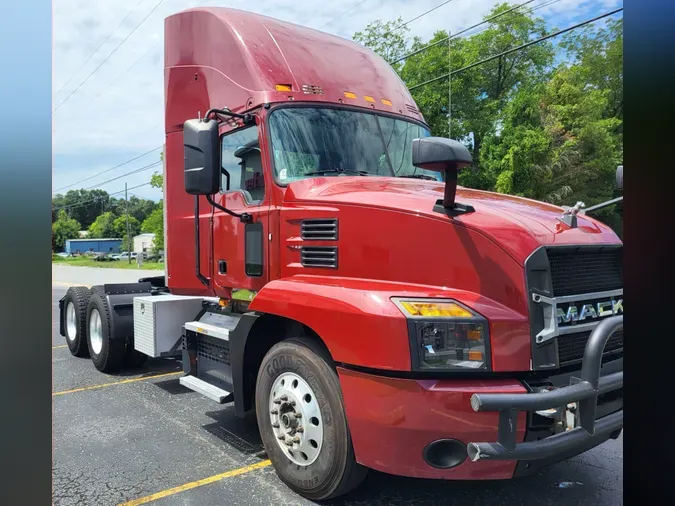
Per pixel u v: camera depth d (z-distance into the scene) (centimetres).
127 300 683
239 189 456
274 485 369
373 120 473
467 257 304
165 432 477
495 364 282
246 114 432
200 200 504
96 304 693
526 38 2556
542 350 292
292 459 352
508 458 258
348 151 447
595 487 365
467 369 280
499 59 2583
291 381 354
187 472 392
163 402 569
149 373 702
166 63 539
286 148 421
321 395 327
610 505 339
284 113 428
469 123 2442
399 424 283
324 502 344
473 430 274
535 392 279
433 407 276
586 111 2114
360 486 367
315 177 413
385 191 367
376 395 291
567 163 2069
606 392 294
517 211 338
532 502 344
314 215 374
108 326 665
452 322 283
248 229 438
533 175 2066
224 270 470
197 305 579
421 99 2406
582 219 356
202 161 387
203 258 500
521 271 291
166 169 552
